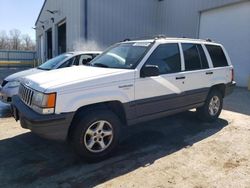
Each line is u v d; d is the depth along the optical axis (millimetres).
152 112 4637
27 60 34719
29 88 4008
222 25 13117
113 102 4227
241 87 12266
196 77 5379
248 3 11727
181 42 5250
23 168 3824
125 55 4828
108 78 4035
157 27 18016
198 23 14398
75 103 3730
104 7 15820
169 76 4809
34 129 3572
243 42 12156
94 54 8039
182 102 5152
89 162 4012
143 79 4414
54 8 21703
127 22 16797
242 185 3418
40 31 29266
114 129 4184
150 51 4629
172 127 5742
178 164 3984
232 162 4070
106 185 3391
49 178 3549
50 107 3588
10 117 6590
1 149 4504
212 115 6094
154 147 4629
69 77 3961
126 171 3760
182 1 15477
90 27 15531
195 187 3361
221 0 12875
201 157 4234
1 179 3512
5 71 23688
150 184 3420
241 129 5660
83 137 3871
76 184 3408
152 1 17625
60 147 4578
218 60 6070
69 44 17781
